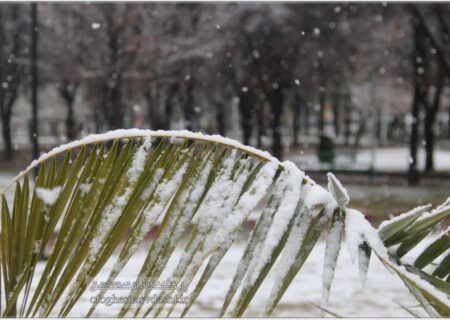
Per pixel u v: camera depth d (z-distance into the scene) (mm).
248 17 22031
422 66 22641
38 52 25500
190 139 1777
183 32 24672
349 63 26062
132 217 1717
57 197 1796
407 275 1565
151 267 1681
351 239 1641
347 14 22281
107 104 23344
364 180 23406
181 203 1715
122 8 21656
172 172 1742
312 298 6926
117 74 21844
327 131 73375
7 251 1850
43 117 40125
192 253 1653
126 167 1757
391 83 31000
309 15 22141
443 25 20688
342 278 7914
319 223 1686
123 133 1789
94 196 1753
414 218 1708
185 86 29312
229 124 54531
